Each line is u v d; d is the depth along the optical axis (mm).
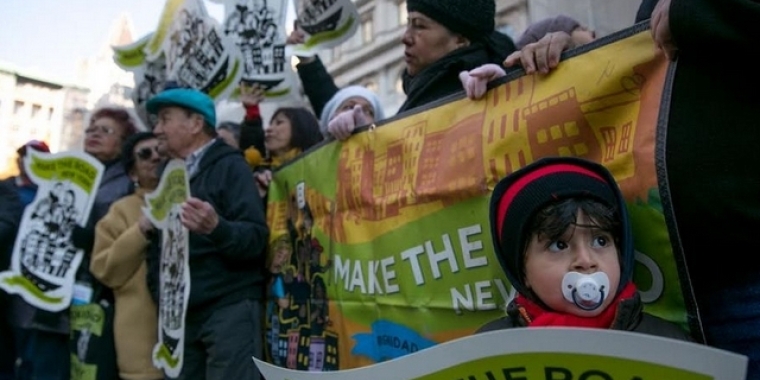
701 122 890
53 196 2518
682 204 897
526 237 874
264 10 2689
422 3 1731
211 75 2393
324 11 2562
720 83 882
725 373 565
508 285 1224
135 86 2934
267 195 2299
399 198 1531
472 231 1308
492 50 1794
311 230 1938
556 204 841
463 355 682
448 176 1380
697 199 878
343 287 1734
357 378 749
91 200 2463
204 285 1946
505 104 1281
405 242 1493
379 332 1566
